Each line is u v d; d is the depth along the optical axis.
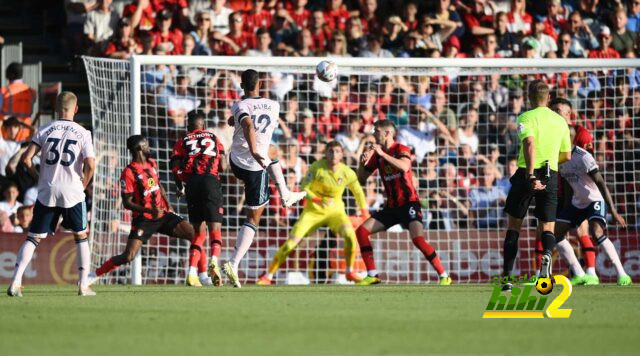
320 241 40.81
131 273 37.59
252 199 30.16
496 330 16.03
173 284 36.94
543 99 27.69
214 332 15.72
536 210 27.50
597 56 52.62
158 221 32.59
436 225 44.72
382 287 32.25
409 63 39.88
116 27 49.28
